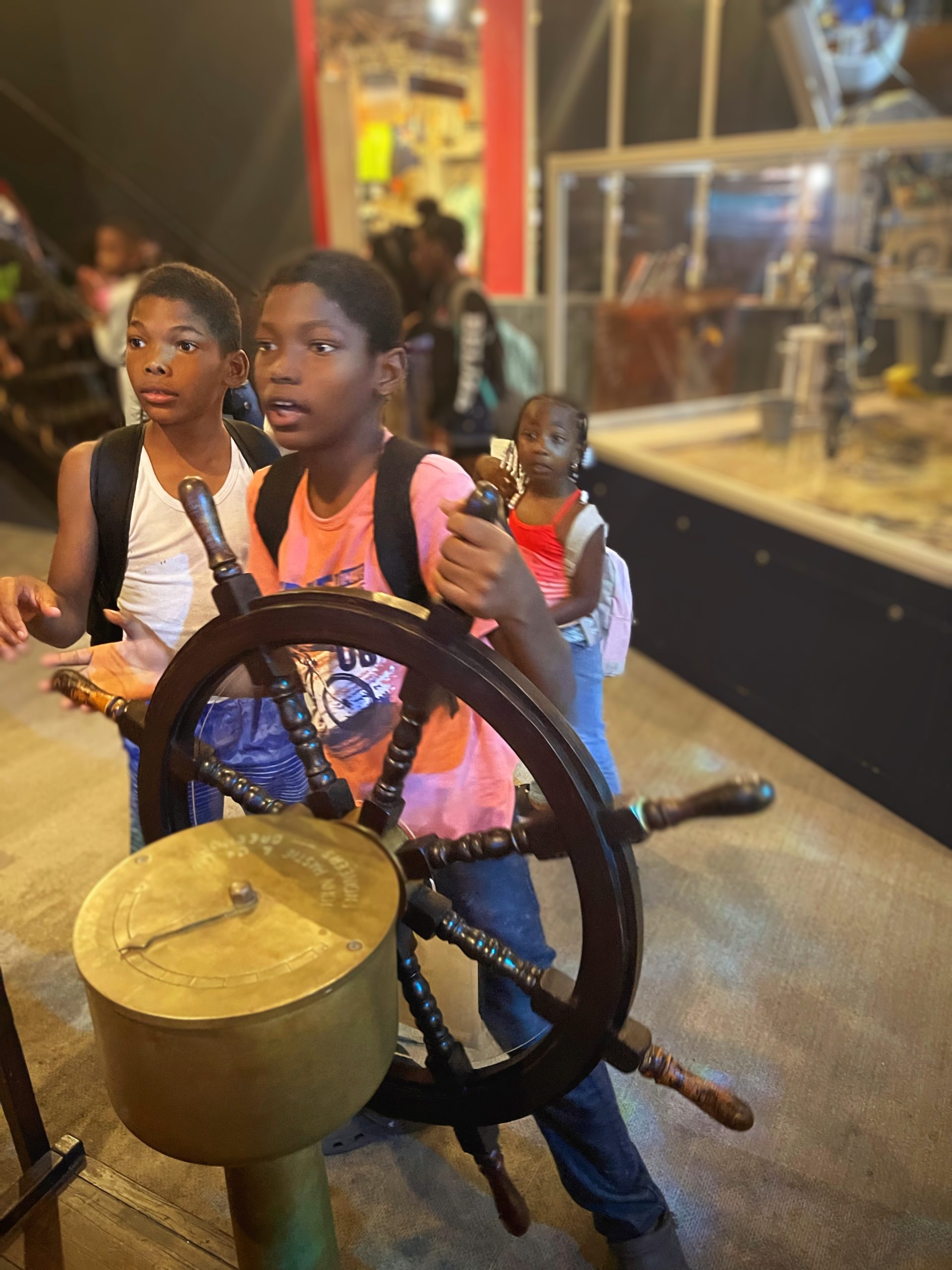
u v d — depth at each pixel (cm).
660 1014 157
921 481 380
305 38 469
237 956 72
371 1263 120
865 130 324
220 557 85
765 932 176
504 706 79
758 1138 136
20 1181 122
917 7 347
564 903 179
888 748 236
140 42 493
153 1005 68
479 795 98
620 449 428
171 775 99
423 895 88
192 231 524
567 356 484
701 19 428
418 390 382
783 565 341
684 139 454
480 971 105
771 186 400
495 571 76
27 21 494
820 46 373
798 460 410
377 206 530
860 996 161
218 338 112
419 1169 132
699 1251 121
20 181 522
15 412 425
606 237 453
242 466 124
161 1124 73
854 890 188
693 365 468
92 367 431
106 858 198
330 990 69
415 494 86
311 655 96
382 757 100
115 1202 120
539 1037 102
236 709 114
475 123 521
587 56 478
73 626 125
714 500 379
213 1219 125
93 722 256
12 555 374
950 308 384
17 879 192
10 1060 117
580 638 114
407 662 81
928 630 288
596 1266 119
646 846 200
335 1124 76
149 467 120
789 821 210
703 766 232
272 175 500
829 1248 122
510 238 538
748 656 285
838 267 391
